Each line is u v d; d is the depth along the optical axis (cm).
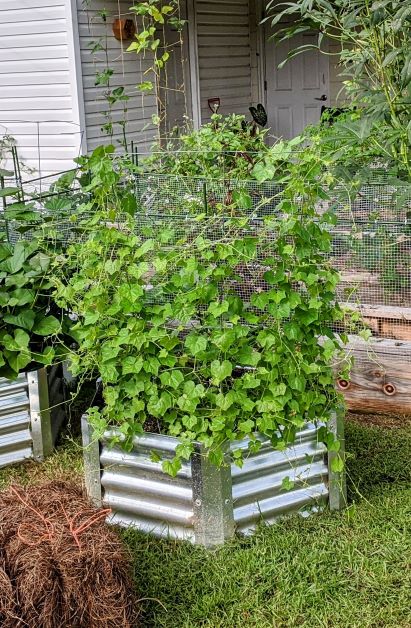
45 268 399
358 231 447
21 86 819
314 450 361
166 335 334
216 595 318
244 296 358
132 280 342
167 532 352
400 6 424
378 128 459
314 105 1088
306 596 316
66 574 275
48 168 823
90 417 354
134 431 347
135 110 859
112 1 820
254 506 353
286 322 344
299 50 485
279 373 337
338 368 464
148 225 397
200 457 338
